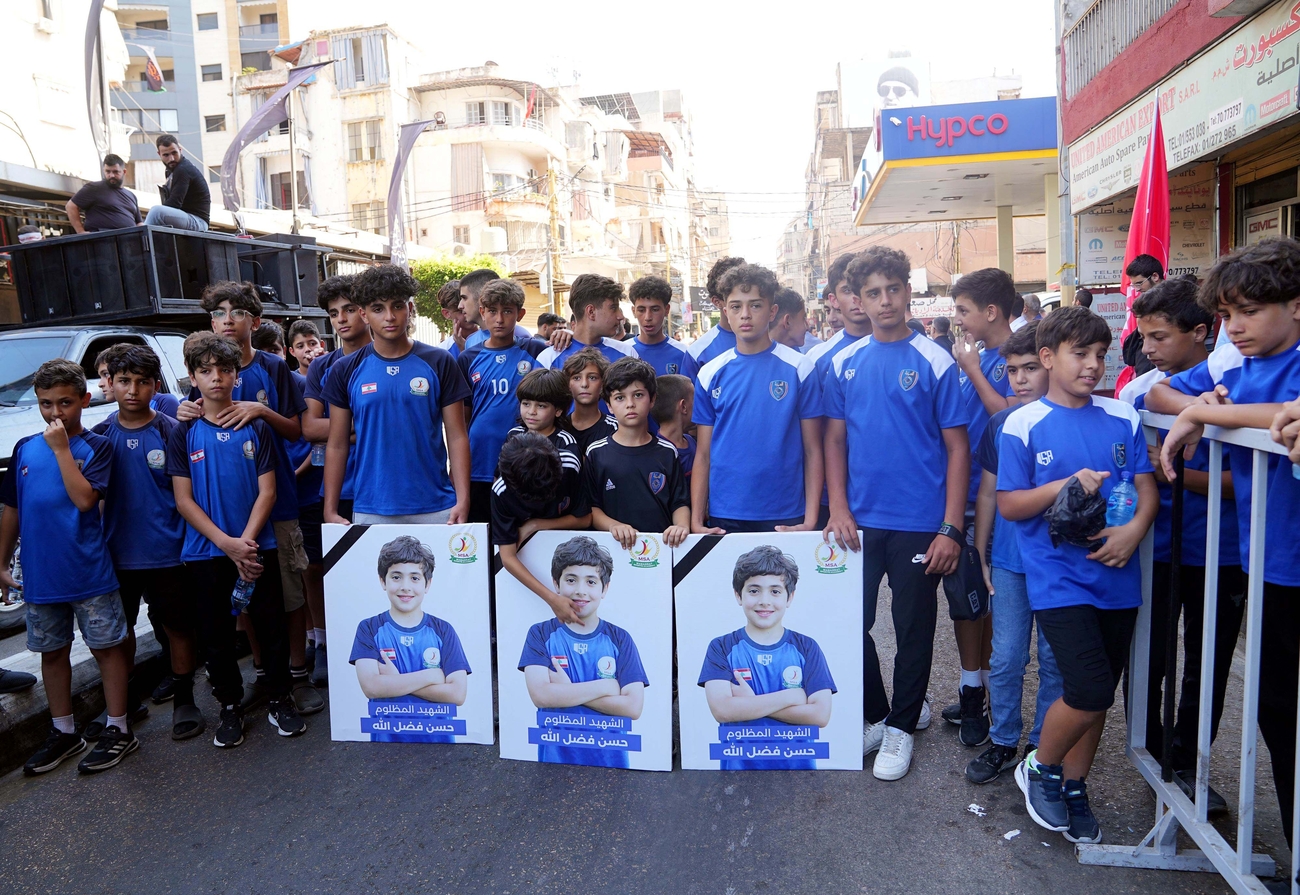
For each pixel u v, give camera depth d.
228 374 3.61
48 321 6.77
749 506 3.36
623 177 47.81
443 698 3.52
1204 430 2.32
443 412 3.77
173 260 6.63
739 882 2.57
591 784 3.18
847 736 3.20
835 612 3.18
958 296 3.80
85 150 13.74
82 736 3.81
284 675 3.77
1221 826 2.72
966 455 3.13
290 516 4.03
